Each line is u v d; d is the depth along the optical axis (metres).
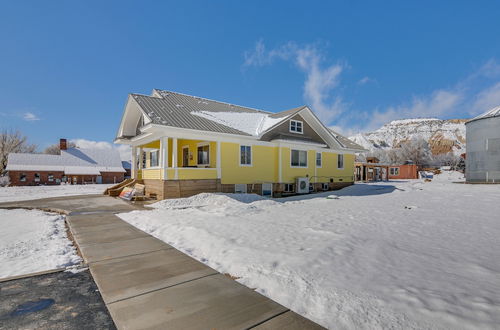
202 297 3.22
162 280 3.73
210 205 11.34
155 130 13.24
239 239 5.54
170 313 2.86
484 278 3.46
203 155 16.09
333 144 21.36
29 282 3.69
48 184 41.84
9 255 4.94
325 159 21.16
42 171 41.53
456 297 2.92
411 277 3.51
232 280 3.71
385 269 3.81
